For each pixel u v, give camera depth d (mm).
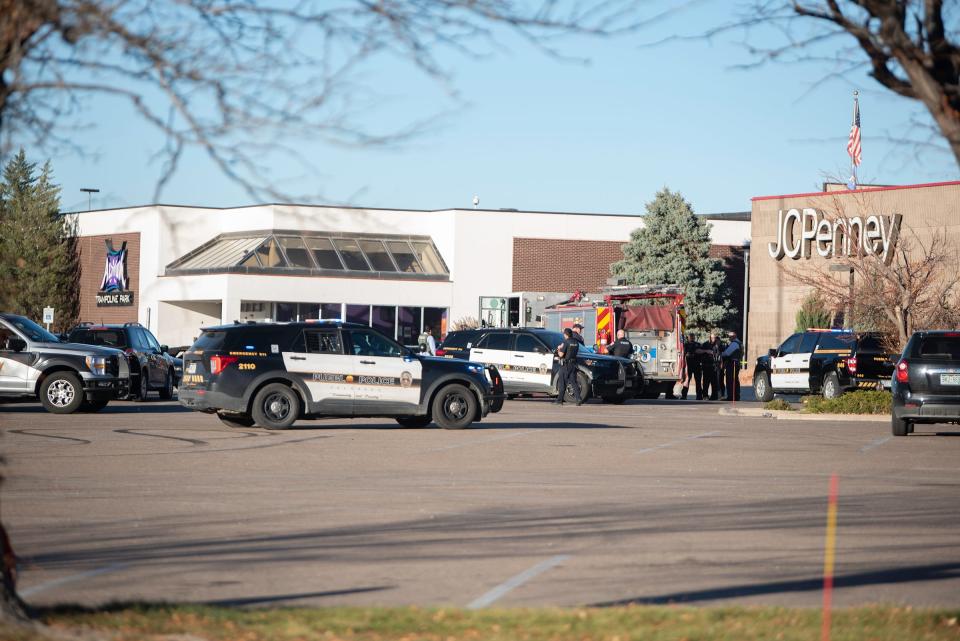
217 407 30766
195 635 9648
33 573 12711
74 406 36219
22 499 18203
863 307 48438
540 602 11523
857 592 12180
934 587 12500
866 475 23172
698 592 12055
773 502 18953
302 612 10625
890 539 15492
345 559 13672
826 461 25797
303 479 21109
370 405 31656
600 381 48031
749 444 29719
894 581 12773
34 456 24156
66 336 44719
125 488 19562
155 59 8570
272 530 15633
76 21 8383
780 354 52344
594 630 10039
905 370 32062
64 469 22000
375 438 29422
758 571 13203
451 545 14641
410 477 21641
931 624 10391
